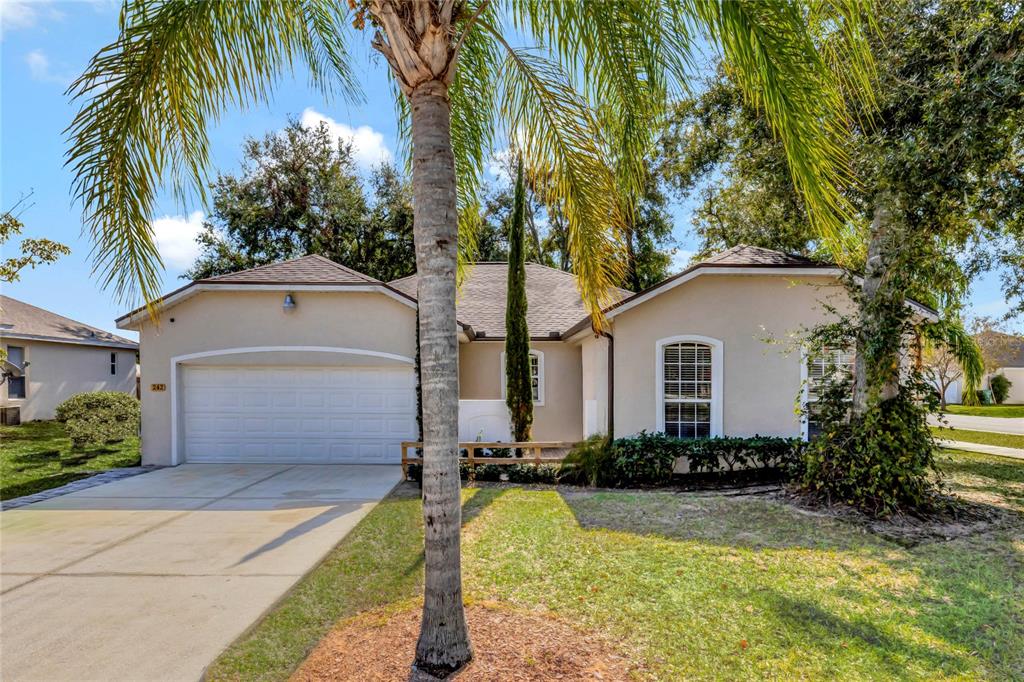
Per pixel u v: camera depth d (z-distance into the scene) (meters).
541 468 10.22
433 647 3.49
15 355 19.84
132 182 3.91
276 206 26.47
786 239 16.45
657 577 5.18
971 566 5.48
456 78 5.59
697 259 24.91
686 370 10.39
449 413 3.59
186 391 12.07
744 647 3.88
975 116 6.88
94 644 4.07
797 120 3.39
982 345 30.06
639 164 5.49
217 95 4.44
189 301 11.98
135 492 9.21
